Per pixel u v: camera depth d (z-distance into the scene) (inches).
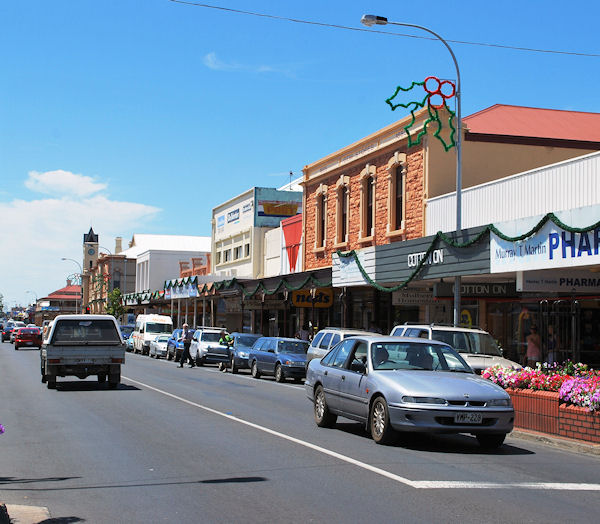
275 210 1947.6
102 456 402.6
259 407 659.4
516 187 864.9
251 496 304.5
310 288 1311.5
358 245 1294.3
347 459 388.5
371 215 1272.1
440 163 1072.8
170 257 3316.9
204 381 994.7
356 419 476.1
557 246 681.0
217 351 1365.7
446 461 388.8
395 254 988.6
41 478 344.8
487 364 646.5
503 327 967.6
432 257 893.8
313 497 302.0
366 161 1269.7
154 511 281.0
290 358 1032.2
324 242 1445.6
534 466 381.4
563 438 456.1
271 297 1711.4
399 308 1192.2
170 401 703.1
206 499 299.9
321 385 531.2
